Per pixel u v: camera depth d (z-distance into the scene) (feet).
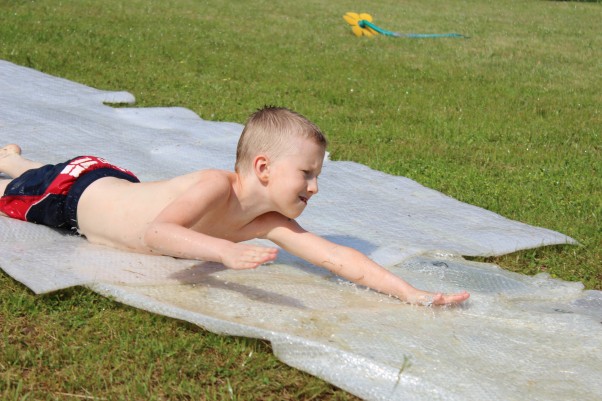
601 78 38.19
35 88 24.89
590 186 20.38
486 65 39.55
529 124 27.55
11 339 10.64
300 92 29.96
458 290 13.30
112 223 13.23
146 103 25.58
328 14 56.13
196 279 12.50
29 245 13.32
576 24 58.59
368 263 12.71
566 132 26.71
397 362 10.35
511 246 15.60
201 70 32.30
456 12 62.34
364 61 38.17
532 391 10.00
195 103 26.30
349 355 10.23
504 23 56.95
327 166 19.74
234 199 12.64
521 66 39.91
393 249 14.74
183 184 12.82
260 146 12.40
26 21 39.24
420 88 32.53
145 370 10.11
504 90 33.35
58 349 10.44
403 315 11.94
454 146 23.73
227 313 11.35
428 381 9.91
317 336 10.85
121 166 18.03
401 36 47.57
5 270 12.13
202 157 19.40
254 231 13.16
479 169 21.39
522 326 12.00
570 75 38.42
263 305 11.68
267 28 46.85
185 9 51.47
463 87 33.35
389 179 19.13
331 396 10.03
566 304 13.24
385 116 27.12
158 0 54.03
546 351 11.17
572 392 10.07
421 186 18.85
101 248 13.38
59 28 38.22
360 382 9.98
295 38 43.86
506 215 17.93
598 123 28.43
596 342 11.53
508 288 13.60
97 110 23.20
